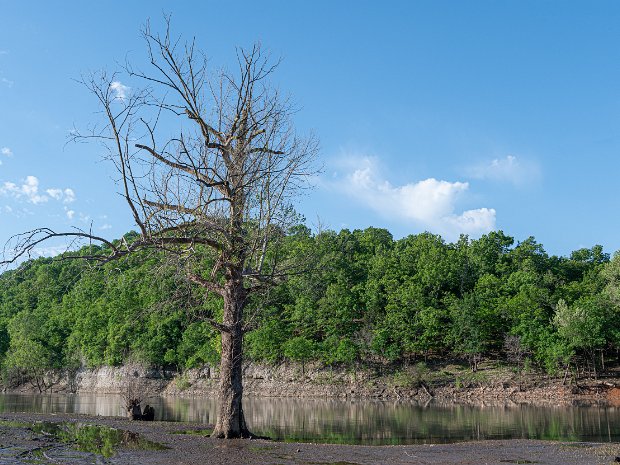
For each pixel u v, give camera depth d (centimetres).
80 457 1842
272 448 2133
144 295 8519
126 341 9112
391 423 3659
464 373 7325
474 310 7406
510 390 6681
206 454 1958
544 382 6781
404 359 7944
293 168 2583
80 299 9925
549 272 8619
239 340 2502
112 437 2405
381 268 9050
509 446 2292
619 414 4297
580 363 7350
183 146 2297
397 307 7875
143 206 2152
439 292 8475
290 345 7775
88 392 9144
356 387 7475
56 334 9850
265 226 2541
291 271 3164
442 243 10569
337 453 2048
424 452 2108
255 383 8212
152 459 1830
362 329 7881
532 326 6981
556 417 4041
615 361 7456
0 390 9994
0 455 1842
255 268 2694
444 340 7581
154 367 9056
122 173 2023
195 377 8556
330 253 8075
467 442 2484
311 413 4625
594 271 9219
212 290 2573
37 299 10562
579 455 1992
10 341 10331
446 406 5491
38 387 9650
